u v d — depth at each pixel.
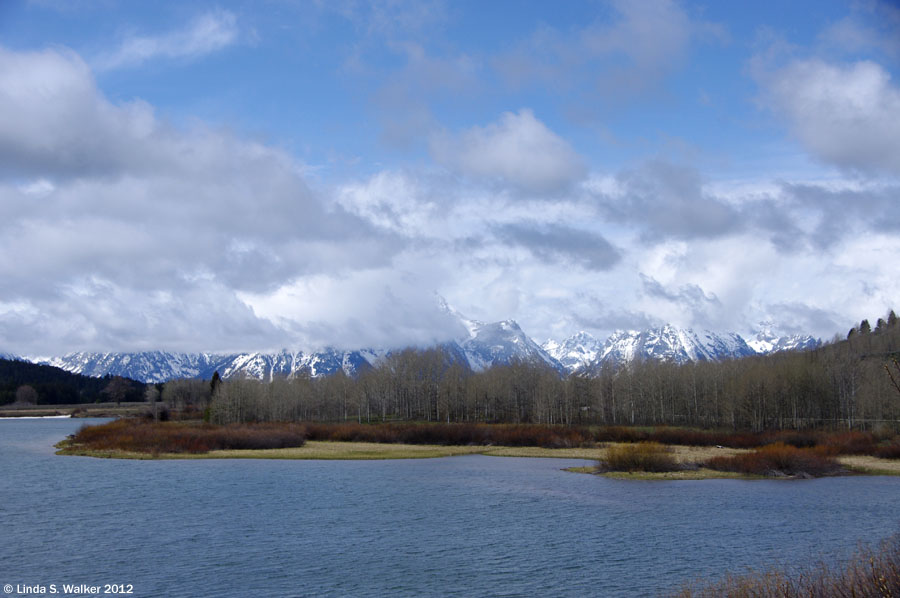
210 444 127.94
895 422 140.38
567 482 88.19
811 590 32.50
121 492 77.75
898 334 185.50
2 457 113.75
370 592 42.47
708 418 172.00
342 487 82.88
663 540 55.16
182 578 45.12
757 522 62.16
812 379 157.25
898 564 32.59
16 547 52.34
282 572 46.50
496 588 43.16
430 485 84.81
